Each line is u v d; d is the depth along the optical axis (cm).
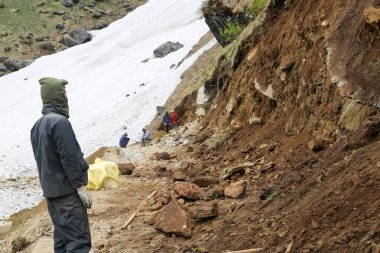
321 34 938
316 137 842
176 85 3225
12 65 4800
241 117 1341
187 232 660
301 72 1007
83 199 485
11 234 1111
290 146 904
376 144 560
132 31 5059
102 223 820
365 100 704
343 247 433
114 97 3425
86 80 3984
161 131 2303
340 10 891
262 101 1220
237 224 624
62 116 484
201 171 1071
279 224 548
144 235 713
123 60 4269
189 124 2038
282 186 683
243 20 2098
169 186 1012
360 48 742
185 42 4166
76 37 5316
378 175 486
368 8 718
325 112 837
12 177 2369
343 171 554
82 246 493
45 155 481
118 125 2952
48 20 5700
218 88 1897
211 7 2261
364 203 466
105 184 1112
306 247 464
